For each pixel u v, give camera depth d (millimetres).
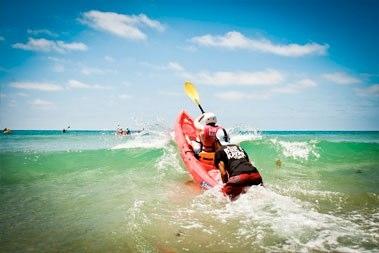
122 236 3670
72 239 3625
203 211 4512
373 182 6699
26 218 4410
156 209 4641
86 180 6996
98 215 4504
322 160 9852
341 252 3031
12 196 5609
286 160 9781
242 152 5266
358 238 3375
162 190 5980
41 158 9680
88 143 19078
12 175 7531
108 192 5848
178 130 9273
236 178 4855
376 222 3900
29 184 6637
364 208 4543
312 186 6238
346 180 6914
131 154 10336
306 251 3078
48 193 5816
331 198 5090
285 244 3258
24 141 22516
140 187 6250
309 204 4707
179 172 7754
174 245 3338
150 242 3439
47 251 3307
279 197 4871
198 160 6938
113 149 11203
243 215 4223
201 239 3484
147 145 11914
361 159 10047
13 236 3738
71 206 4984
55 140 23984
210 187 5715
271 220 3980
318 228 3678
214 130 6484
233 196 4945
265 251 3115
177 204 4930
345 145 11758
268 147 11438
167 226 3906
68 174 7684
